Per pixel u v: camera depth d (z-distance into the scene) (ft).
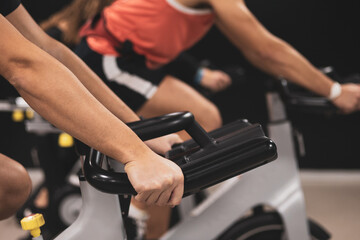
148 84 4.95
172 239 4.47
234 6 4.40
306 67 4.42
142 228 4.66
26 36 3.00
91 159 2.48
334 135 11.55
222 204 4.51
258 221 4.55
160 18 4.78
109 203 2.84
